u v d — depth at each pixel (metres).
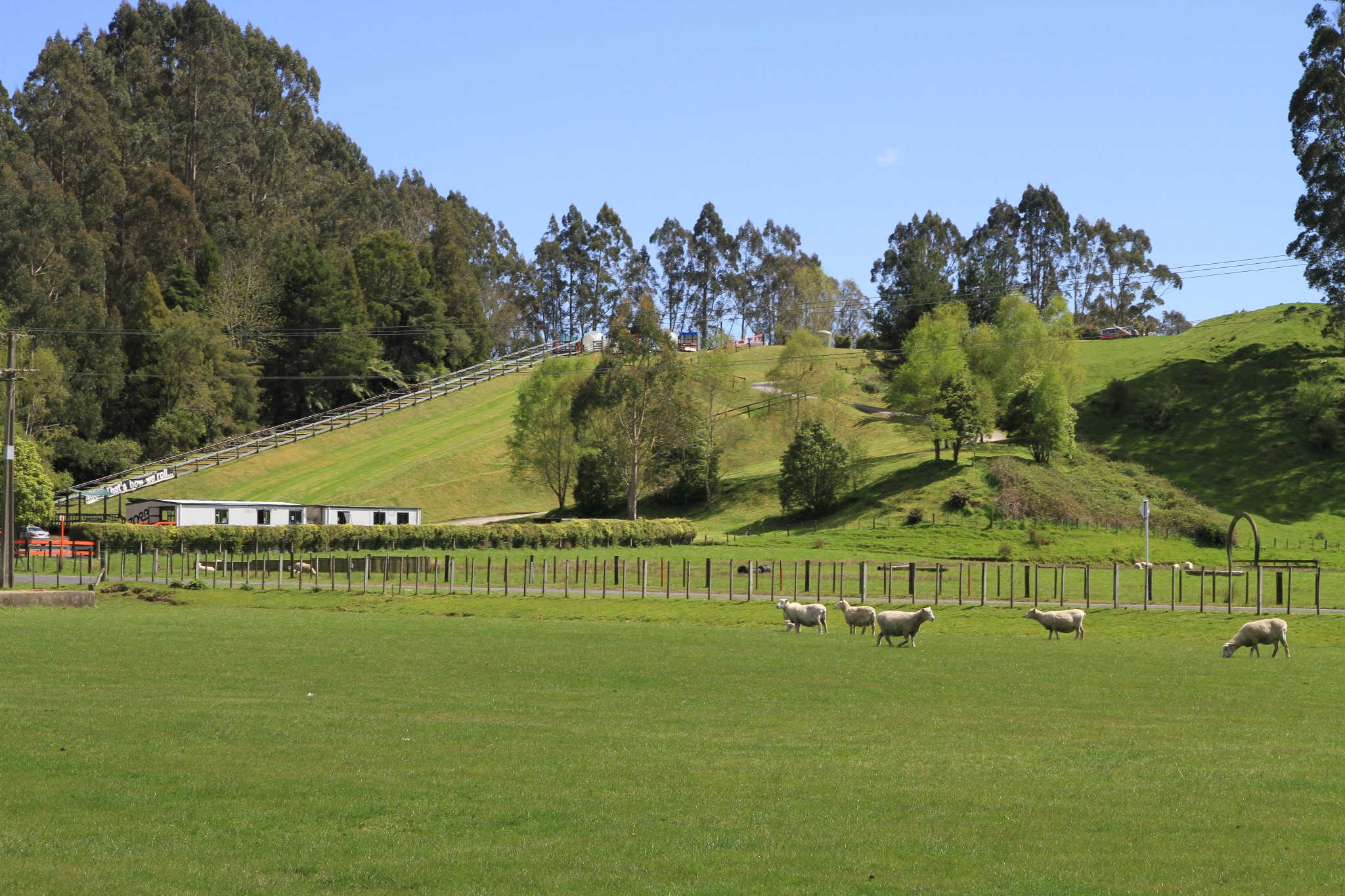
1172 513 92.69
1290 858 13.31
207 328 143.00
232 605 54.47
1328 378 114.50
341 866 12.92
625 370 107.12
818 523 97.00
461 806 15.55
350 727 21.16
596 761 18.34
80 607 52.19
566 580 58.62
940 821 14.91
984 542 85.38
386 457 133.38
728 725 21.95
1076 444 108.38
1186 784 16.95
